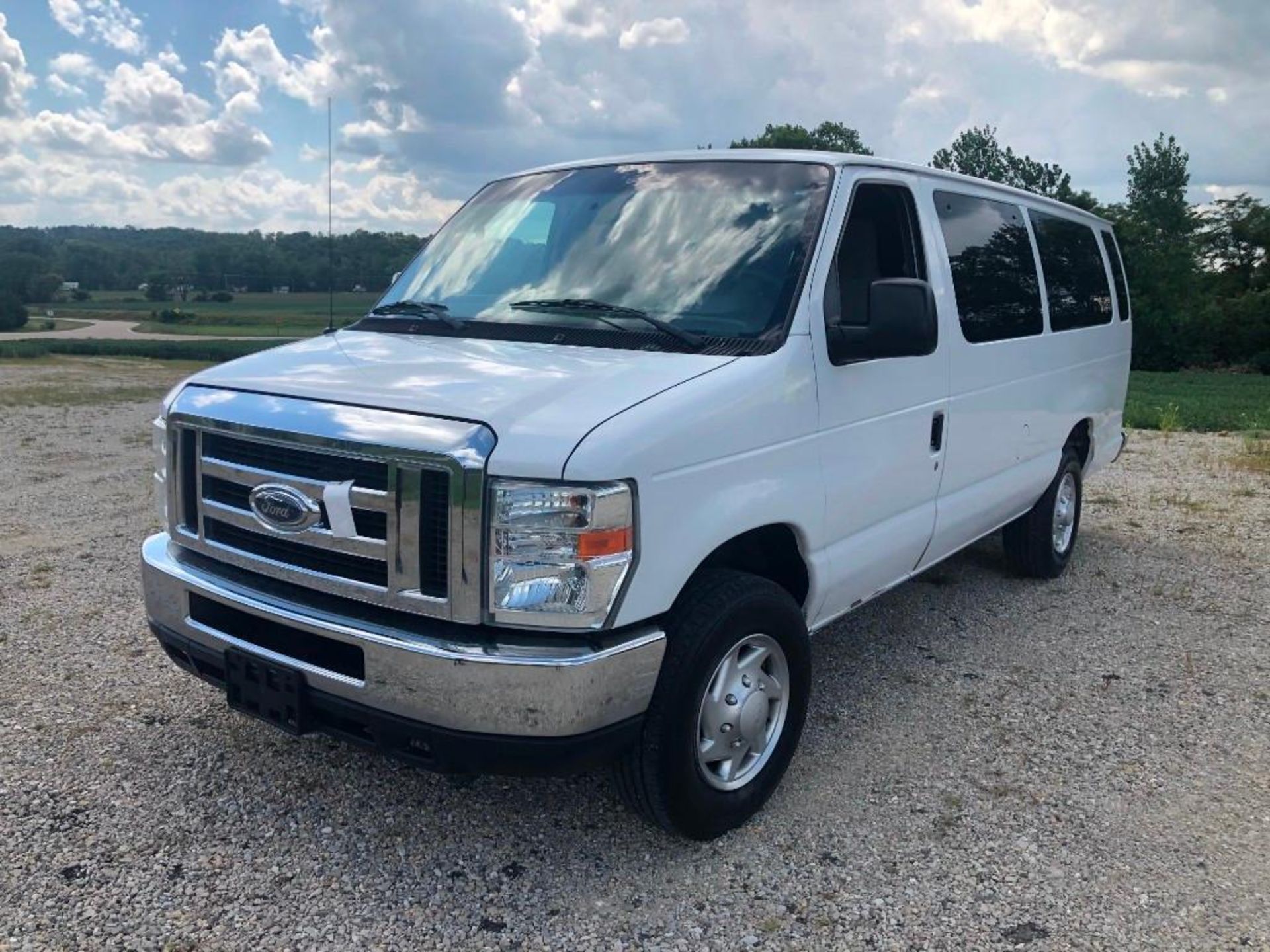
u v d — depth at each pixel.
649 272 3.91
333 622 3.04
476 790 3.79
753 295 3.68
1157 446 12.86
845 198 3.97
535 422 2.91
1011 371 5.27
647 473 2.95
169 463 3.58
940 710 4.57
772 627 3.49
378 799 3.70
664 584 3.05
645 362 3.39
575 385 3.14
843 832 3.56
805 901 3.16
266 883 3.19
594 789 3.83
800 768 4.02
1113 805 3.76
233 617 3.37
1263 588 6.41
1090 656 5.25
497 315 3.95
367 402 3.11
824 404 3.71
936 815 3.67
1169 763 4.09
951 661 5.16
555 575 2.83
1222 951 2.94
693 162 4.32
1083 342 6.31
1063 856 3.42
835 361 3.75
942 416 4.57
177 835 3.43
